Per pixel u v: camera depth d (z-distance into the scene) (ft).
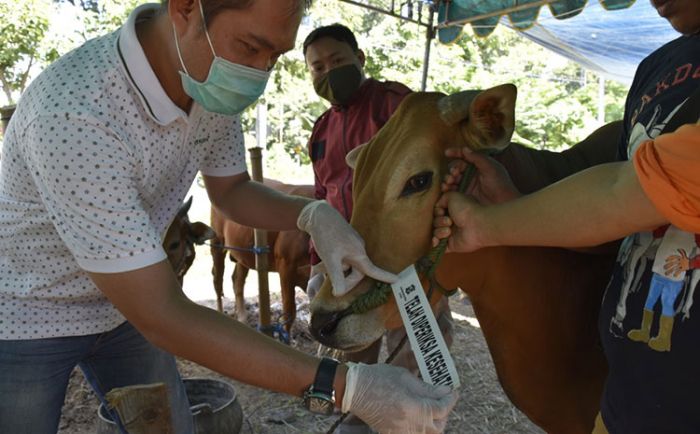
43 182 5.12
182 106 5.91
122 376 7.29
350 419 11.93
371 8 20.54
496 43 64.08
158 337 5.03
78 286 6.31
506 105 5.70
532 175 6.54
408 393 5.00
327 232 5.82
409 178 5.94
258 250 16.79
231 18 4.83
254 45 4.96
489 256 6.31
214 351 4.92
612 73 30.07
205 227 16.03
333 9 53.47
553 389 6.63
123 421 5.17
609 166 4.36
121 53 5.31
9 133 5.78
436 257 5.95
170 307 4.95
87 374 7.33
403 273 5.75
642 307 4.59
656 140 3.91
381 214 6.02
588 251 6.34
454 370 5.52
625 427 4.68
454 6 21.21
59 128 4.92
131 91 5.35
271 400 15.25
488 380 15.93
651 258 4.59
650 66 5.46
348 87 10.69
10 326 6.29
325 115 11.76
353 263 5.79
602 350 6.49
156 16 5.54
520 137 57.98
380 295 5.94
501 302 6.50
